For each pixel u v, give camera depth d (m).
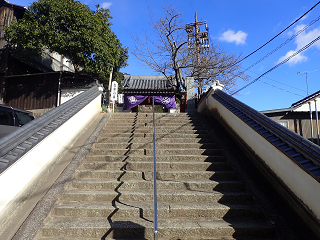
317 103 11.35
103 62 10.46
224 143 5.44
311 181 2.70
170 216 3.26
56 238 2.81
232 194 3.58
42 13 9.97
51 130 4.09
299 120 11.64
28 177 3.43
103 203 3.46
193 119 7.50
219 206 3.32
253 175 4.06
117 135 6.00
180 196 3.58
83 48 10.18
